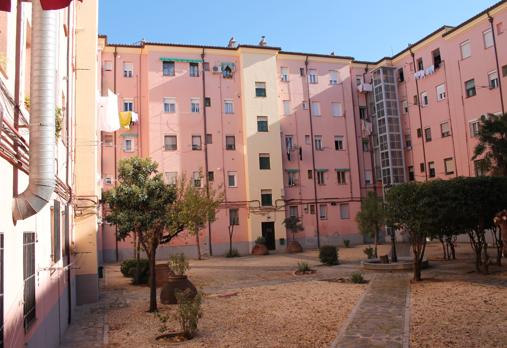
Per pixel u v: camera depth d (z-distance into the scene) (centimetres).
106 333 1070
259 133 4044
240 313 1218
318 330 989
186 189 2933
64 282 1124
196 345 912
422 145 4119
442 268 2016
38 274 731
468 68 3638
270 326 1048
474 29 3588
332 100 4428
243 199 3972
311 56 4397
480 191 1644
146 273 1984
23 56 661
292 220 3878
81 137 1603
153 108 3812
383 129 4350
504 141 2525
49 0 528
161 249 3662
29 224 659
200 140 3912
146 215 1478
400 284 1617
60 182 961
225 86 4066
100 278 2228
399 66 4422
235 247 3884
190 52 4000
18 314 572
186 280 1483
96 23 1680
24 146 597
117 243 3522
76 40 1639
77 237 1554
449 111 3825
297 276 2055
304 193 4181
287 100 4278
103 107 2052
